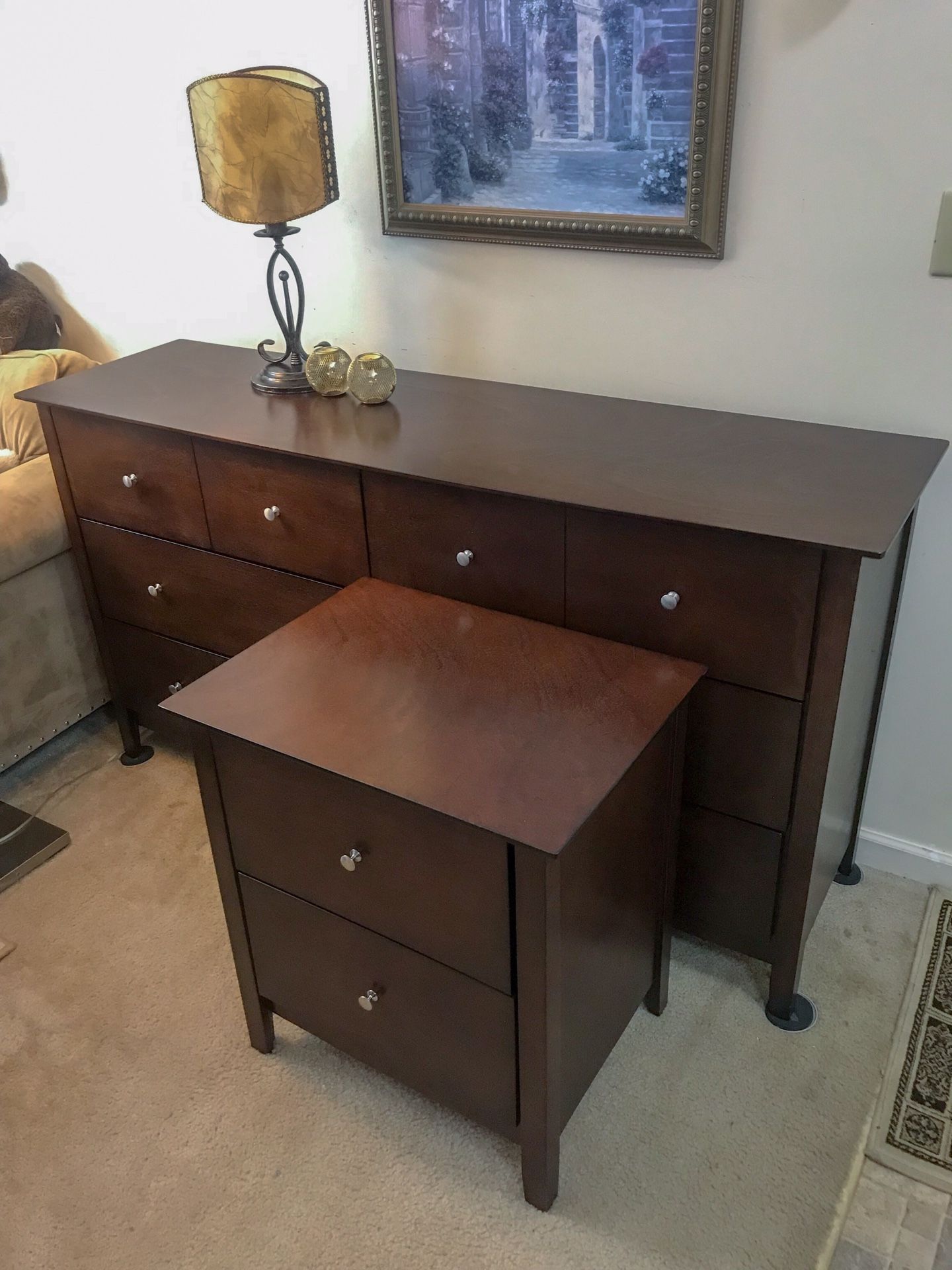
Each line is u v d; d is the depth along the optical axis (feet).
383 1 5.62
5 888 6.44
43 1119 5.08
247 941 5.00
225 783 4.55
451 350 6.50
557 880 3.76
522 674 4.55
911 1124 4.92
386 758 4.05
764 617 4.43
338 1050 5.39
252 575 6.07
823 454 5.03
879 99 4.73
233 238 6.97
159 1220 4.64
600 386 6.07
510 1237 4.52
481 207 5.93
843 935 5.89
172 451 5.96
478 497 4.92
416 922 4.25
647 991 5.34
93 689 7.62
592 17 5.14
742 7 4.79
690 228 5.32
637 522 4.53
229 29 6.30
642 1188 4.69
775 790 4.82
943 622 5.55
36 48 7.04
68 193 7.50
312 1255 4.49
